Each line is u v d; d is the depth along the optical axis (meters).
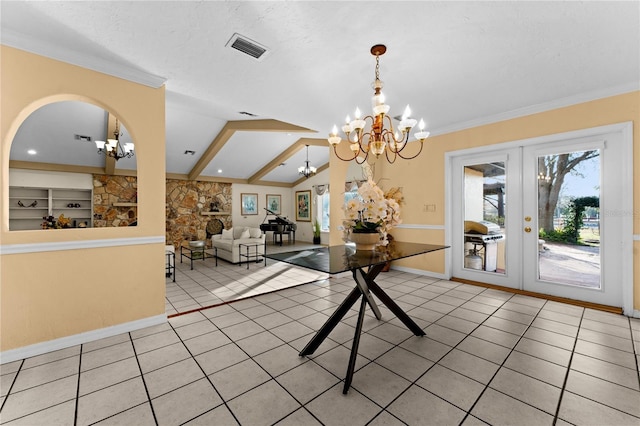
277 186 10.30
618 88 2.73
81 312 2.22
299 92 2.89
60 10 1.70
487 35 1.93
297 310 2.99
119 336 2.34
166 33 1.93
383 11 1.70
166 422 1.39
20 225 6.45
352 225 2.36
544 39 1.97
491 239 3.74
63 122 4.78
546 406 1.49
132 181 7.43
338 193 4.75
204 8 1.68
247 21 1.80
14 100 1.96
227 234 6.96
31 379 1.75
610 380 1.71
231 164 7.99
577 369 1.83
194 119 5.21
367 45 2.05
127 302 2.43
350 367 1.68
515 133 3.41
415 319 2.69
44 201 6.71
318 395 1.60
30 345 2.02
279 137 6.63
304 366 1.89
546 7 1.65
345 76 2.54
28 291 2.02
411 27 1.85
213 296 3.61
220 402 1.54
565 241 3.17
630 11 1.67
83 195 7.15
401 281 4.05
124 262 2.42
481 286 3.75
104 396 1.58
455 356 2.01
